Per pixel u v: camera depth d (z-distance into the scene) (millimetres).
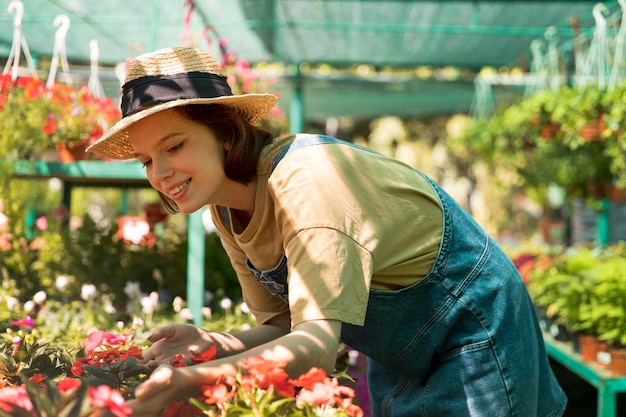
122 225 4285
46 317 3203
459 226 1636
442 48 7328
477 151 7867
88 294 3412
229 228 1705
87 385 1108
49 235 4051
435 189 1650
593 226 8219
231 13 5723
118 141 1646
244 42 6797
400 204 1515
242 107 1500
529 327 1712
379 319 1611
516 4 5793
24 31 5414
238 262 1772
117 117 3762
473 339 1622
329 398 1115
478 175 14117
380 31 6246
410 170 1630
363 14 6070
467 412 1630
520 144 6508
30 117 3434
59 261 3973
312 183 1398
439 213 1604
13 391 1123
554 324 4062
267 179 1514
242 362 1241
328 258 1332
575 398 4730
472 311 1617
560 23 6277
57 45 3770
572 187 6262
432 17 6211
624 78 4922
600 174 5812
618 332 3299
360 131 15219
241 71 4973
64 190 4859
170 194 1453
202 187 1450
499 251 1710
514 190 13195
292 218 1391
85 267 4008
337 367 2213
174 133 1397
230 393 1131
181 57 1431
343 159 1476
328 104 9727
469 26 6457
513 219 13594
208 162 1438
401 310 1607
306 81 7609
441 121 15523
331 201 1389
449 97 9219
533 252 5926
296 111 7609
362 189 1459
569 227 8195
